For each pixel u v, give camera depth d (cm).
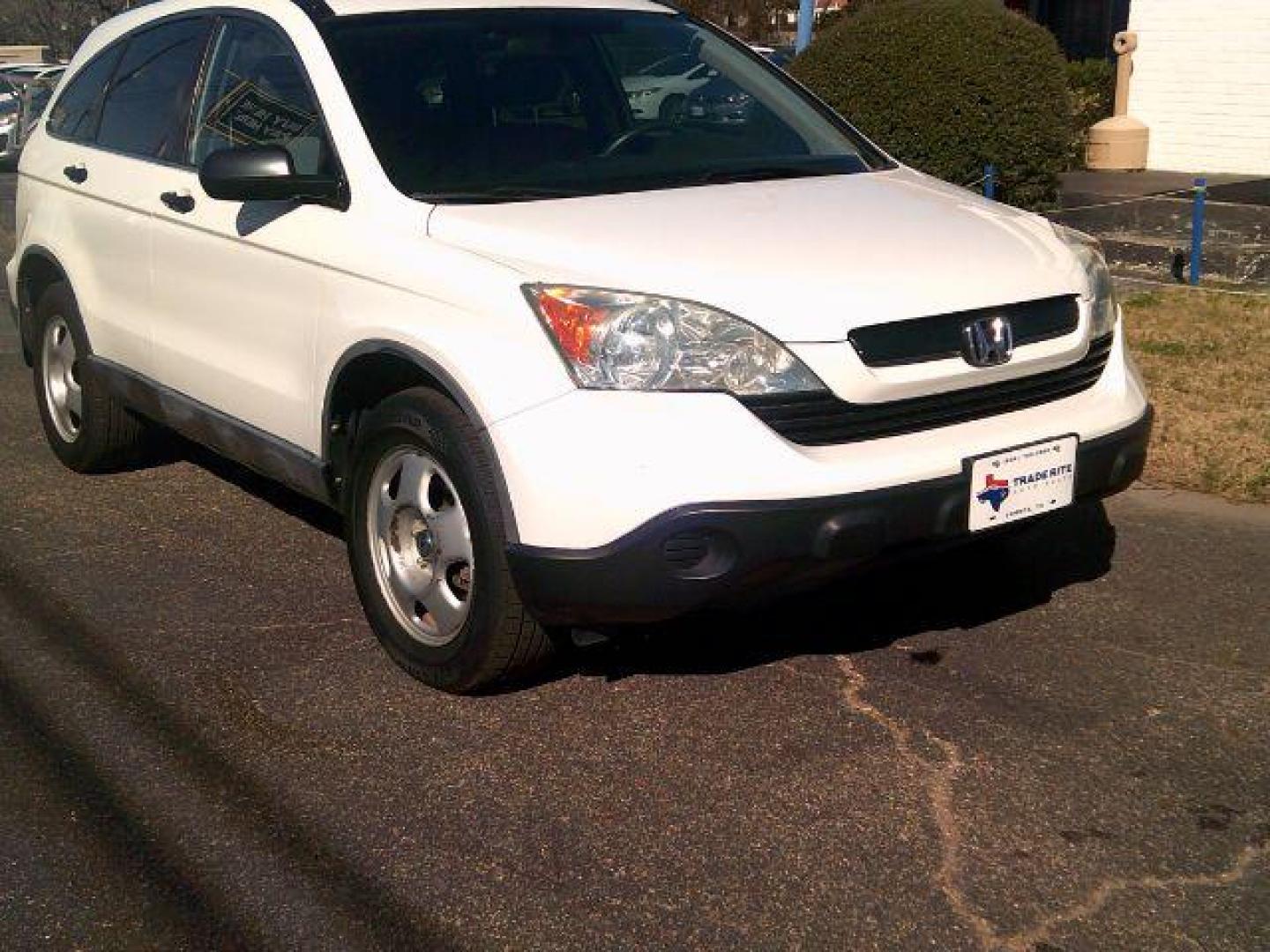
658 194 451
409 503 429
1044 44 1142
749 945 320
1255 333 838
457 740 410
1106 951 317
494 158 464
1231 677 445
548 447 377
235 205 498
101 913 334
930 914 330
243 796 383
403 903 337
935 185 509
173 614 497
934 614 490
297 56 492
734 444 371
